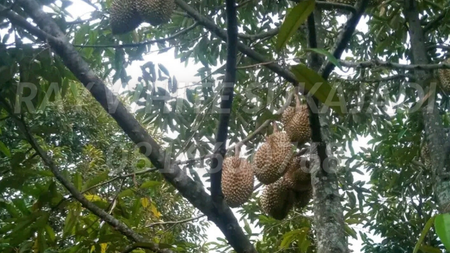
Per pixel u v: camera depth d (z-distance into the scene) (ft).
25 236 8.27
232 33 6.16
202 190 7.45
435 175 10.64
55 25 7.69
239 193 7.86
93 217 9.51
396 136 14.80
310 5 4.94
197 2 14.10
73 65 7.24
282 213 9.33
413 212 17.58
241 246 7.51
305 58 10.99
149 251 9.02
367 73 14.66
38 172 8.30
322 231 8.23
